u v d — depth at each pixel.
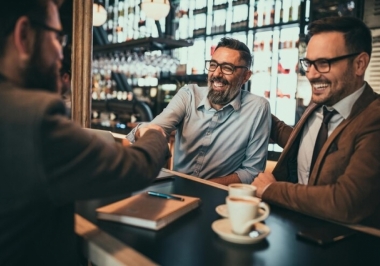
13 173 0.60
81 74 1.87
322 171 1.26
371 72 2.89
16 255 0.66
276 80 3.80
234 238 0.79
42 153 0.59
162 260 0.71
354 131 1.19
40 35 0.68
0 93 0.62
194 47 4.79
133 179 0.72
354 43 1.24
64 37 0.77
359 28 1.25
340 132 1.25
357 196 1.01
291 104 3.68
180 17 4.87
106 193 0.68
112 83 6.30
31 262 0.69
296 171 1.56
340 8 3.04
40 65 0.69
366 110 1.21
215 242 0.81
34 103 0.61
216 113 1.94
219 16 4.39
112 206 0.97
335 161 1.23
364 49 1.26
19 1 0.64
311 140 1.46
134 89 5.96
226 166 1.96
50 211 0.70
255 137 1.94
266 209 0.83
